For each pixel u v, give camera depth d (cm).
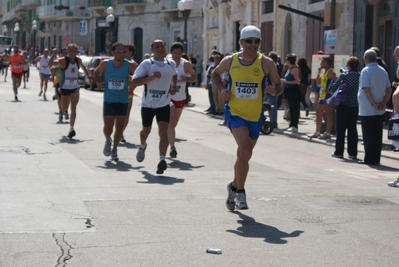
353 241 834
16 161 1420
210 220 923
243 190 971
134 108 2991
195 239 827
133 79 1277
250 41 945
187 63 1522
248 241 824
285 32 3594
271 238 840
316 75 2158
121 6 6481
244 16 4197
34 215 931
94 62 4397
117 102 1444
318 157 1644
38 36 9150
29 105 2869
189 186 1162
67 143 1733
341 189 1170
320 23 3053
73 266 715
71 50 1850
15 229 856
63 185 1153
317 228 894
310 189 1157
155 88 1287
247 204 1024
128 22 6481
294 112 2150
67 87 1858
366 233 873
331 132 2042
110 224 891
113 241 811
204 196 1079
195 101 3525
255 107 960
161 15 6072
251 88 953
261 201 1048
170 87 1301
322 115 2023
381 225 916
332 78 1941
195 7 5562
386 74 1523
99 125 2178
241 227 891
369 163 1541
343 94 1606
